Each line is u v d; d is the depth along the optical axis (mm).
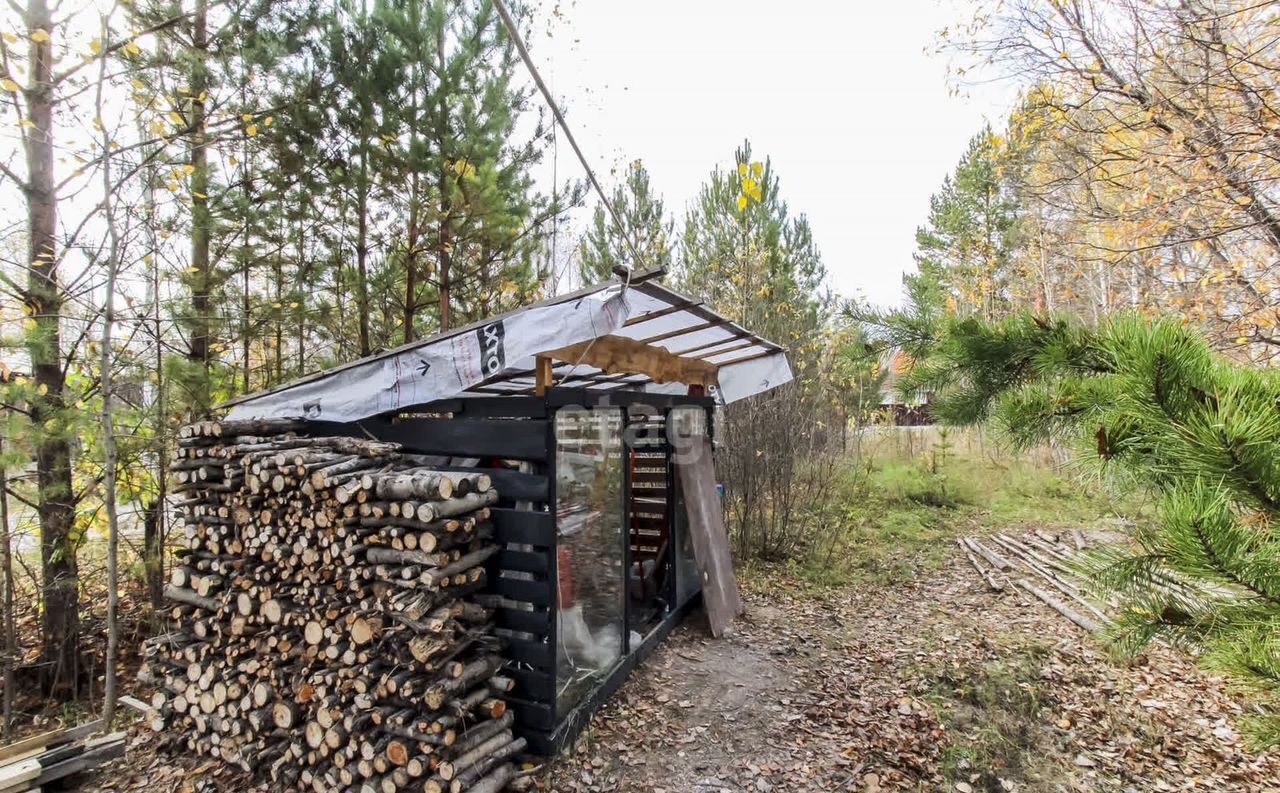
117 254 5082
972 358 1860
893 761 3805
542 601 3795
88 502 5492
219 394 6301
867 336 2180
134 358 5500
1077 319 1764
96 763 3840
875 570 7930
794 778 3658
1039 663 5121
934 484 11367
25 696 5203
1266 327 3918
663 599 5988
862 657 5324
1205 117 4195
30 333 4609
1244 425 1128
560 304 3500
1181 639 1315
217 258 6262
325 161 7039
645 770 3725
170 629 5555
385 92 6938
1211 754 3865
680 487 6270
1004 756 3859
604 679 4488
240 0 6152
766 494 9062
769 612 6480
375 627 3324
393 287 7781
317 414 4410
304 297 6633
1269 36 3883
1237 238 4477
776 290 9891
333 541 3533
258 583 3783
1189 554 1201
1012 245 14227
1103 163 5332
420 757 3232
